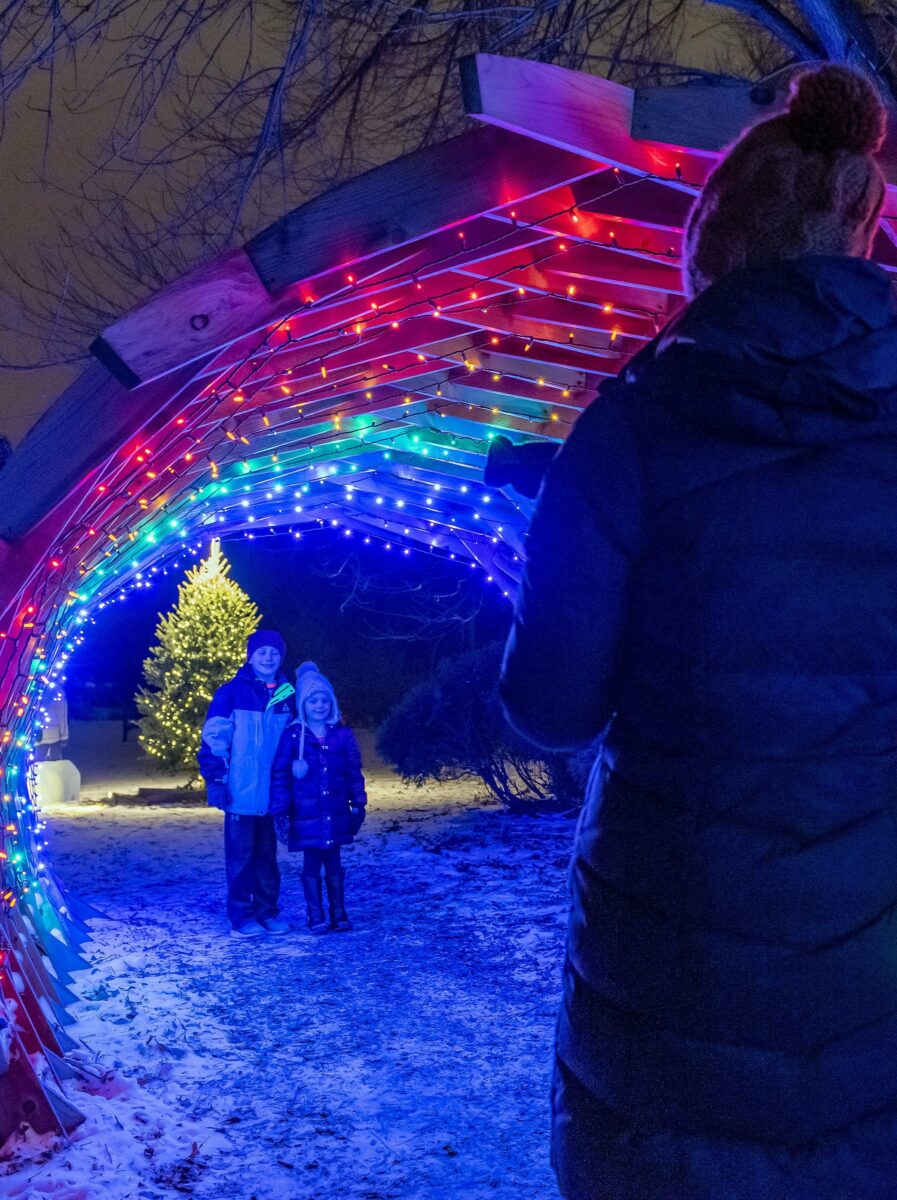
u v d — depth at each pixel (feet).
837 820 4.94
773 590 5.04
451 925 26.81
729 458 5.16
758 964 4.85
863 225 5.60
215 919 27.81
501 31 34.09
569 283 18.51
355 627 80.94
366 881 32.19
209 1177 13.65
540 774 43.55
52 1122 14.30
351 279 13.43
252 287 12.89
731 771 5.00
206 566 55.93
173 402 15.15
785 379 5.09
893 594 5.08
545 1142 14.67
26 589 15.29
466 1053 18.08
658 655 5.22
